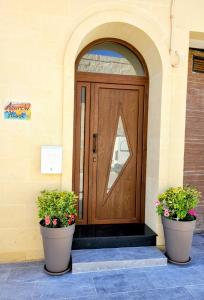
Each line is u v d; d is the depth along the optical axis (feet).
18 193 9.45
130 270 9.07
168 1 10.14
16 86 9.28
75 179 11.18
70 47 9.42
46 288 7.95
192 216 9.52
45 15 9.32
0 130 9.25
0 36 9.09
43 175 9.53
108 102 11.34
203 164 12.66
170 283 8.36
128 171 11.69
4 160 9.32
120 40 11.07
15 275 8.63
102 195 11.51
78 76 10.90
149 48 10.49
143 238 10.25
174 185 10.46
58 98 9.53
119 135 11.59
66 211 8.58
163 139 10.21
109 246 10.03
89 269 8.93
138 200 11.73
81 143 11.26
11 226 9.46
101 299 7.51
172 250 9.50
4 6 9.07
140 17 9.86
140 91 11.52
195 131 12.48
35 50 9.32
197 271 9.12
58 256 8.52
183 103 10.41
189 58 12.25
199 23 10.46
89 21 9.46
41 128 9.48
